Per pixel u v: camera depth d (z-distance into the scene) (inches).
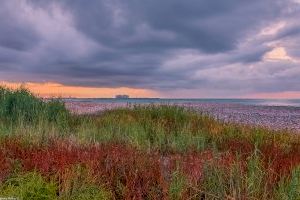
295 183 242.2
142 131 478.6
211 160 281.6
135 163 286.4
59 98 649.6
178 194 238.2
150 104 732.7
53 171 258.1
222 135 481.4
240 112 1210.6
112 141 391.2
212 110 1240.2
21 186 230.8
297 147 408.5
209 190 251.4
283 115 1143.6
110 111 764.0
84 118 601.6
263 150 368.2
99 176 257.3
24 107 564.4
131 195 245.3
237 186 245.9
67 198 230.1
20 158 285.1
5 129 423.5
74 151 305.7
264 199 235.6
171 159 311.1
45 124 453.1
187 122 597.9
